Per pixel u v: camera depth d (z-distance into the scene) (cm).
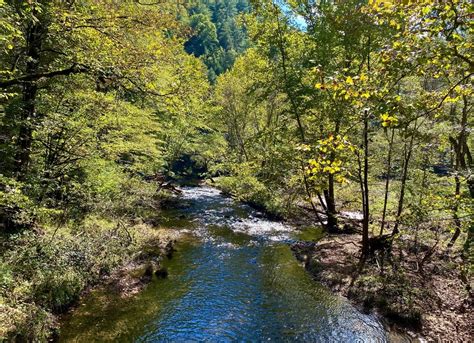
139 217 1895
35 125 1043
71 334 914
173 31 1178
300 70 1809
